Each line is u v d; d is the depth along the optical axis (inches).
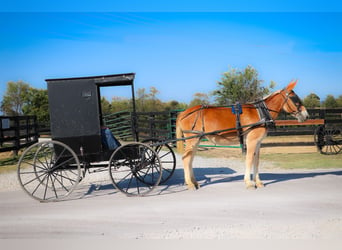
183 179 289.6
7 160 462.3
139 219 177.6
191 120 249.4
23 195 245.3
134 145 236.4
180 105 1032.8
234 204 200.2
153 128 593.9
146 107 1013.8
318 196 211.9
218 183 264.5
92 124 227.5
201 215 180.9
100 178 305.4
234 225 162.1
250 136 243.0
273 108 258.8
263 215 176.7
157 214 185.9
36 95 1213.7
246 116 243.9
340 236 142.9
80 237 152.9
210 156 431.2
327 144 422.6
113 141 239.3
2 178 317.7
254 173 250.4
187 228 160.4
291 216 173.6
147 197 227.3
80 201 222.5
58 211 199.0
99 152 230.5
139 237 150.3
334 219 165.8
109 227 166.2
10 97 1556.3
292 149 469.7
